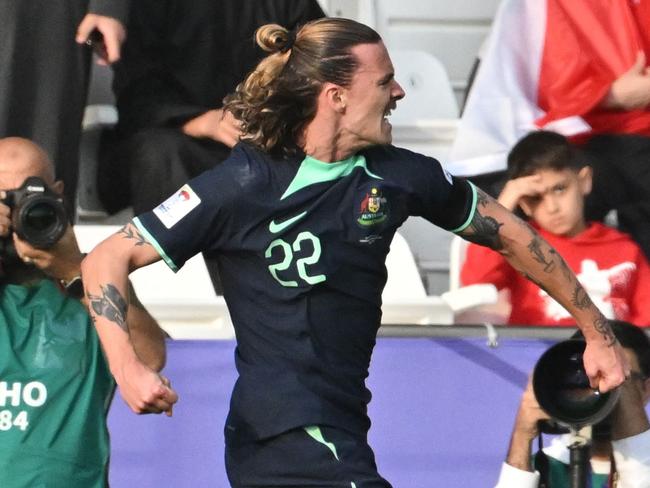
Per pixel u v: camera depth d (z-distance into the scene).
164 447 15.88
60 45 18.78
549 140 18.45
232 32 21.11
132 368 11.63
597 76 21.23
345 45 12.23
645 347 14.31
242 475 12.41
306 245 12.13
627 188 20.19
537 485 14.16
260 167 12.16
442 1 25.75
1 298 13.17
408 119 23.53
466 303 17.58
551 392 13.46
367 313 12.43
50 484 12.77
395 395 16.23
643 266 18.61
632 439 14.08
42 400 12.91
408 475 16.16
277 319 12.23
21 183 13.30
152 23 20.75
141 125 20.05
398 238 18.56
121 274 11.98
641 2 21.47
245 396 12.31
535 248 12.91
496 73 21.59
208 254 12.45
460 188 12.77
